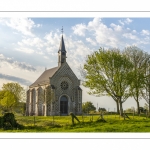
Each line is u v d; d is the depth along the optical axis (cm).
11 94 7575
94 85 5312
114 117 5169
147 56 6372
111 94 5297
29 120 4478
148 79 6212
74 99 8131
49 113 7738
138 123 4112
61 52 8825
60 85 8025
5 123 3622
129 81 5225
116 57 5403
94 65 5528
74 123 4091
